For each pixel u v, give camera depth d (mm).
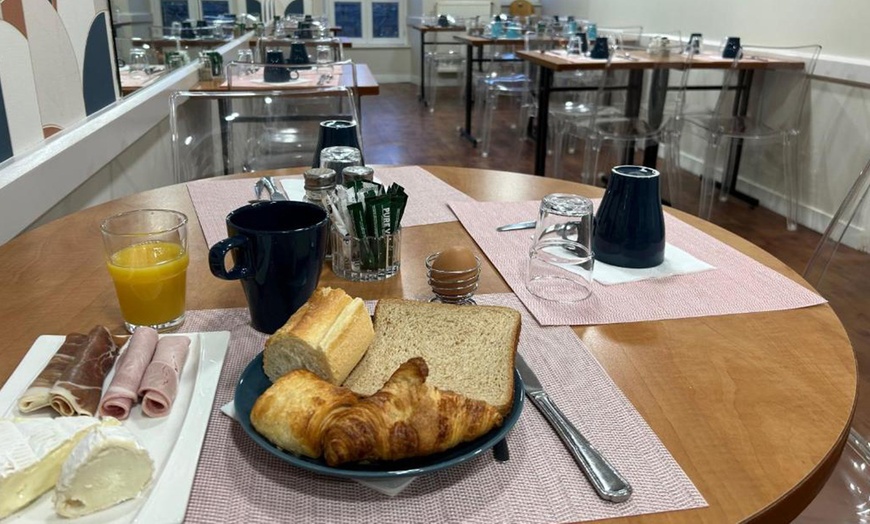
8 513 446
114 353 628
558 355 688
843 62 2865
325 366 575
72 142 1437
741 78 3465
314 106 1941
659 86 3562
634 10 4969
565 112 3852
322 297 643
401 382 511
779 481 506
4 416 546
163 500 466
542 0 7105
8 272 880
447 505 478
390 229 863
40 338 680
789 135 3137
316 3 6477
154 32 2494
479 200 1221
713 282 884
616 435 558
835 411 598
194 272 893
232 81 2500
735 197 3613
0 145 1218
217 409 583
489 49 5902
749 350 707
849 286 1928
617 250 924
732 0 3764
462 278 796
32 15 1348
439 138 4980
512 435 556
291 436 490
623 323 766
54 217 1396
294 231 685
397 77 7535
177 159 1612
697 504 481
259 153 1914
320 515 467
